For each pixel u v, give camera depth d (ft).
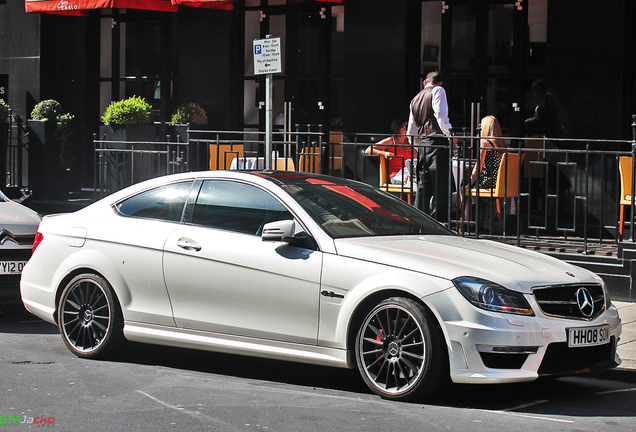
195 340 20.98
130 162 44.88
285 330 19.74
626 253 29.63
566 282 18.89
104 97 52.85
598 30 36.78
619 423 17.43
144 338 21.76
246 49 47.24
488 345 17.54
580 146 37.22
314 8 45.37
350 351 19.04
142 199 22.82
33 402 18.22
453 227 35.17
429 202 34.91
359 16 42.29
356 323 19.08
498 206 35.12
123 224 22.56
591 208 36.91
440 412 17.78
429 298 17.94
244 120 47.52
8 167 49.57
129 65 52.11
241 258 20.30
